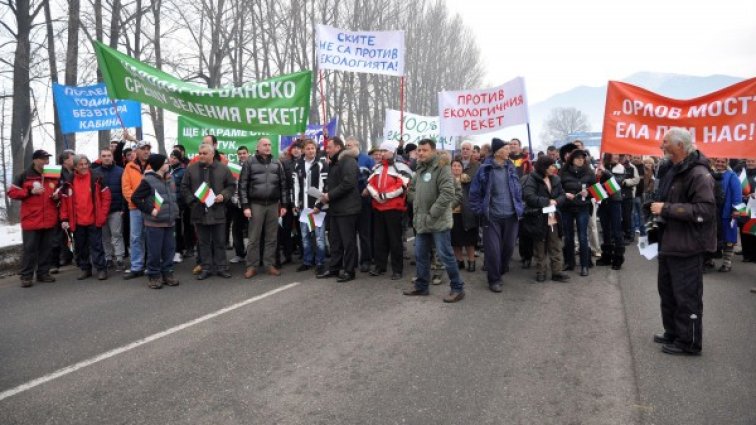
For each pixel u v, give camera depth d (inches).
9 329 213.6
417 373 163.5
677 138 172.7
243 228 354.9
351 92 1221.7
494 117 391.5
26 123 663.1
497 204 267.1
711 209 167.2
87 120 386.3
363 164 336.2
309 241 322.0
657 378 157.4
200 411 140.6
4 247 336.8
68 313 235.6
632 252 380.8
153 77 320.2
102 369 170.1
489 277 268.7
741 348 181.2
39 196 294.0
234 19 861.8
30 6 647.1
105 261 309.9
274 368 168.9
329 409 140.6
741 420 131.1
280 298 255.6
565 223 310.2
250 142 441.7
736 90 235.9
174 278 291.0
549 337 196.1
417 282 260.1
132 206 305.1
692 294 173.0
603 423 131.2
